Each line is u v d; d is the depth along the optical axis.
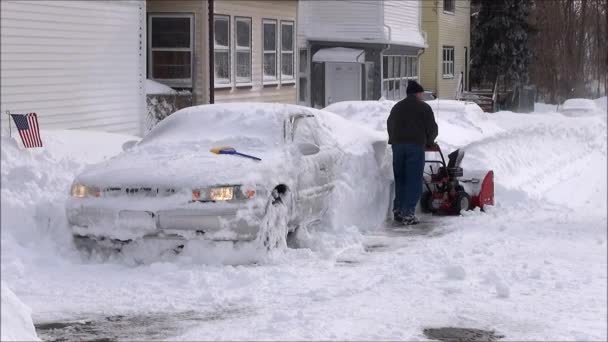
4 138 13.41
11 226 11.01
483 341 7.55
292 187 10.92
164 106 24.28
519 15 57.22
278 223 10.56
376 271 10.26
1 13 16.73
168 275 9.49
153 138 11.84
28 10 17.50
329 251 11.12
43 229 11.18
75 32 19.02
